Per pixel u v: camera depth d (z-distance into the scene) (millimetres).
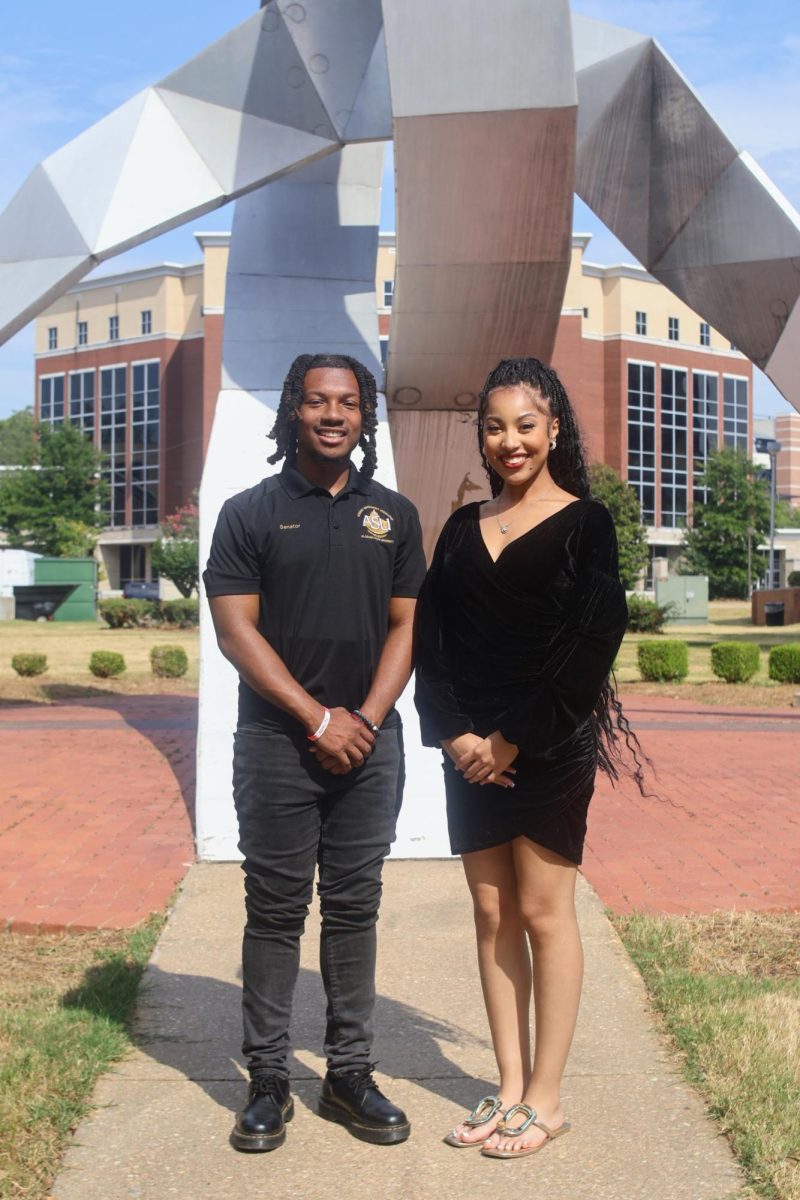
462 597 2961
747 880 5879
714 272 7488
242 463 6434
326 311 6848
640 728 12266
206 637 6211
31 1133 3055
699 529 61844
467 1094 3385
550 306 6270
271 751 3125
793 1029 3760
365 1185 2857
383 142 6797
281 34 6477
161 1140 3086
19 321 6965
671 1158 2967
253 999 3164
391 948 4684
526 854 2979
